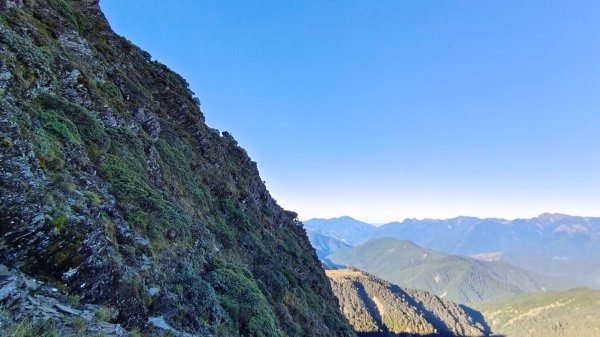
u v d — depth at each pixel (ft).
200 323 45.68
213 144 137.08
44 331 22.50
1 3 51.93
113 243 36.29
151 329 35.24
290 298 103.71
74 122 50.14
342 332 139.85
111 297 31.91
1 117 30.94
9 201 27.02
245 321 58.13
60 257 28.81
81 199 35.47
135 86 91.30
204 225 78.89
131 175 55.57
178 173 85.15
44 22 65.31
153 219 52.49
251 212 131.95
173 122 112.27
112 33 104.37
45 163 35.14
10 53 43.83
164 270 47.78
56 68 55.83
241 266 84.99
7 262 25.77
